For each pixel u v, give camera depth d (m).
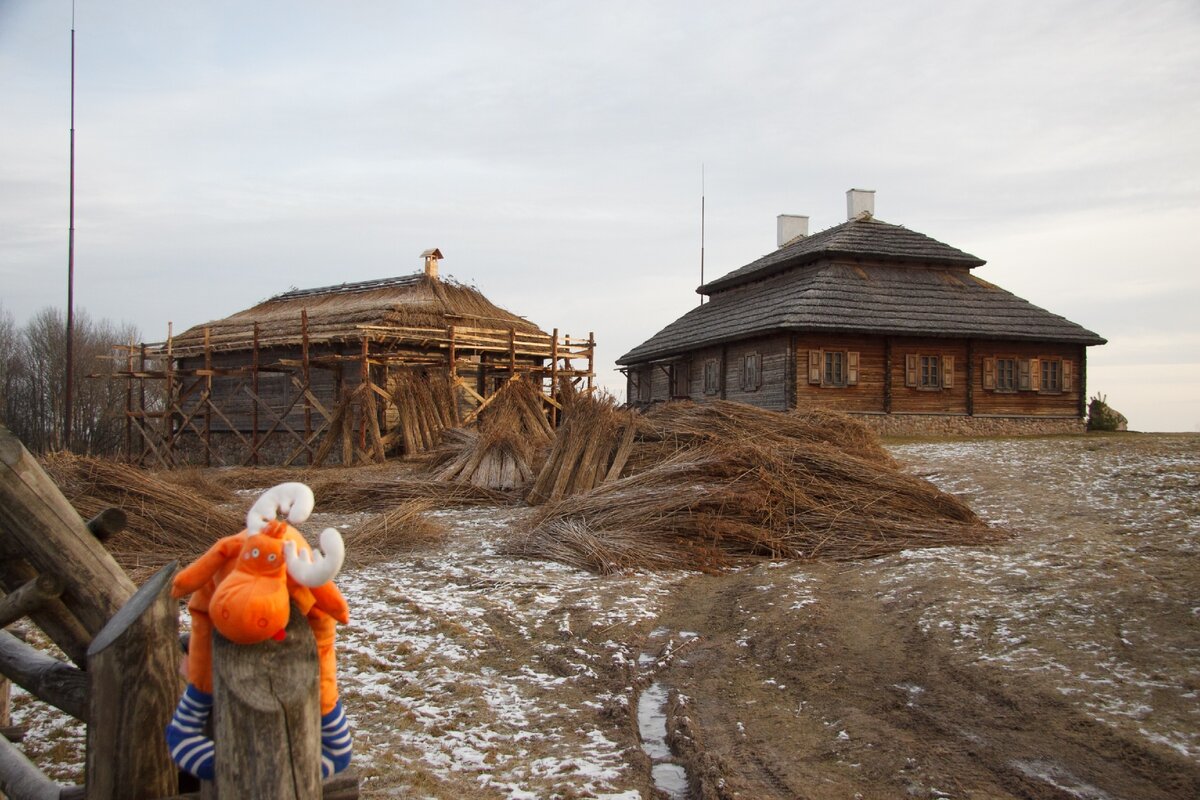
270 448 31.36
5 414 59.09
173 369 33.12
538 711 6.59
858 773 5.34
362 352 27.14
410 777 5.25
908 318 30.94
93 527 4.20
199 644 3.13
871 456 16.45
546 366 32.78
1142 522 11.87
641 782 5.34
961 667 6.94
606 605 9.63
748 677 7.29
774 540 12.01
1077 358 32.75
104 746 3.49
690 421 16.72
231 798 2.91
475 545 13.47
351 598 9.97
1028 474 16.59
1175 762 5.09
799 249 36.84
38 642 7.90
